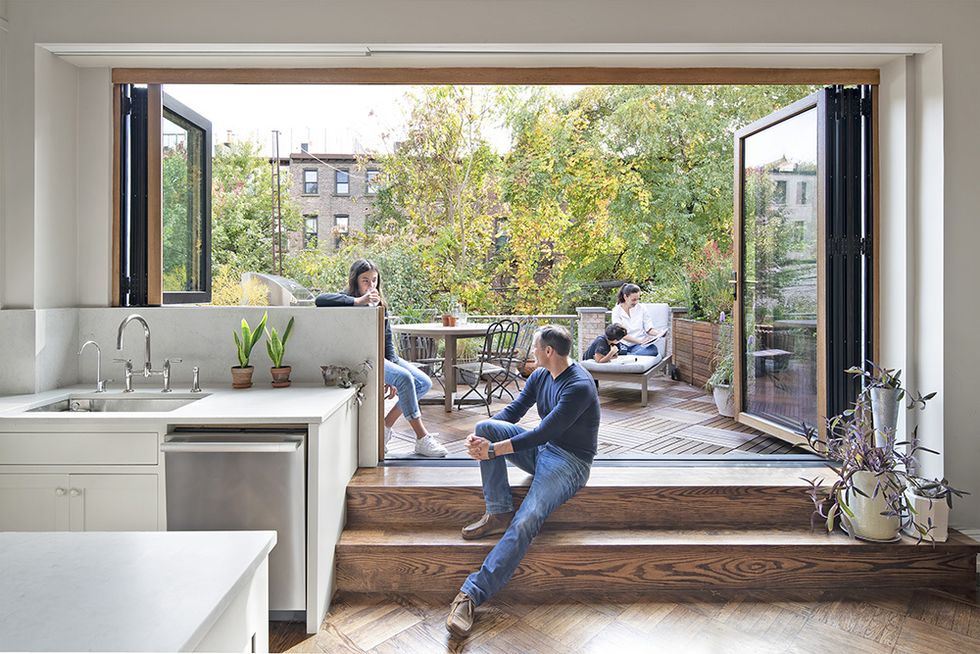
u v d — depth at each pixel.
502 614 2.64
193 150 3.86
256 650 1.08
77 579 0.92
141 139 3.45
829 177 3.57
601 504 3.05
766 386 4.35
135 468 2.47
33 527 2.48
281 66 3.36
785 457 3.60
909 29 3.09
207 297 4.00
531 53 3.20
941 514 2.89
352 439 3.22
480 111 10.05
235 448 2.41
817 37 3.10
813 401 3.78
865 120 3.52
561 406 2.79
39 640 0.74
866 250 3.53
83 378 3.33
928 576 2.88
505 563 2.58
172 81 3.37
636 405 5.82
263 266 12.04
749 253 4.57
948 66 3.09
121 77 3.36
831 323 3.58
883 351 3.43
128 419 2.45
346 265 10.93
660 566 2.84
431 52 3.18
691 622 2.57
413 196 10.31
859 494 2.87
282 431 2.54
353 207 11.59
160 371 3.13
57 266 3.22
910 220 3.25
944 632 2.49
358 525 3.03
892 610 2.67
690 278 8.59
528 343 7.11
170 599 0.86
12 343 2.98
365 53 3.19
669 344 7.03
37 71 3.06
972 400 3.11
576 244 10.34
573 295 10.58
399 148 10.31
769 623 2.56
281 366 3.26
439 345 7.07
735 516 3.09
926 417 3.19
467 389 6.57
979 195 3.10
